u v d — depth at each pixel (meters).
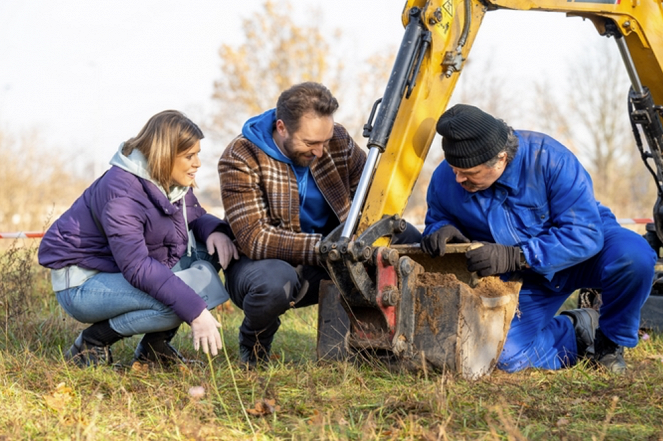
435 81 3.58
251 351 3.87
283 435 2.73
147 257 3.52
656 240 5.02
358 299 3.38
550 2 3.82
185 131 3.57
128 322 3.63
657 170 4.58
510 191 3.66
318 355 3.72
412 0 3.65
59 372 3.44
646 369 3.62
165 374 3.50
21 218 15.05
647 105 4.23
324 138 3.66
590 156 28.62
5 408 2.92
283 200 3.79
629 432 2.75
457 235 3.57
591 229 3.55
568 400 3.12
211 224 3.99
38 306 5.32
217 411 3.00
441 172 3.89
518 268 3.52
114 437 2.66
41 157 16.03
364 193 3.34
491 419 2.83
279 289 3.65
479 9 3.68
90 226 3.67
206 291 3.70
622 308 3.68
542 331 3.89
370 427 2.71
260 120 3.87
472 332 3.41
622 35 4.05
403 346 3.39
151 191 3.59
